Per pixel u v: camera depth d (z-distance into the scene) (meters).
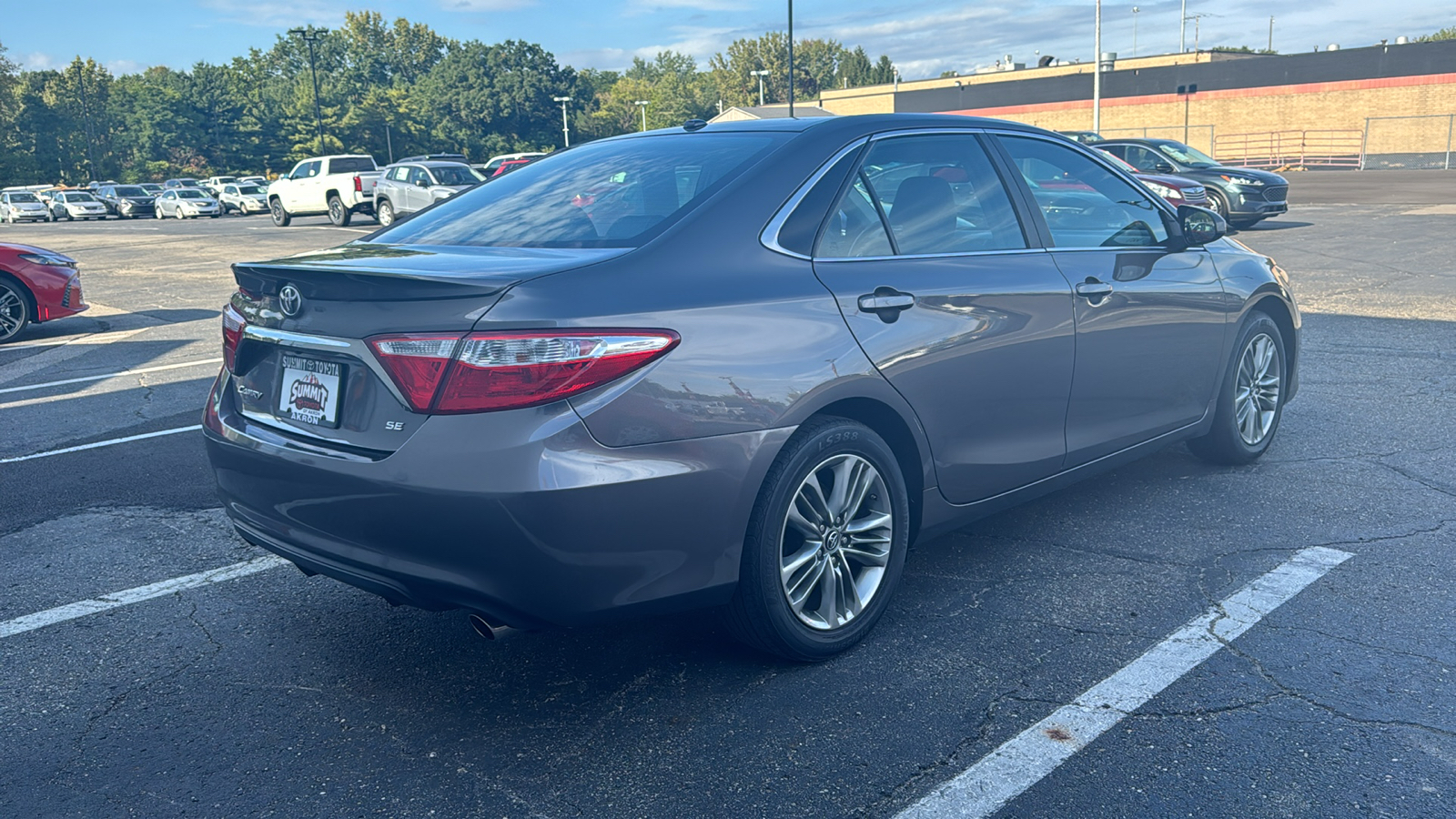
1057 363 3.52
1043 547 3.87
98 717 2.85
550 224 3.01
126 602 3.65
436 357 2.41
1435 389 6.08
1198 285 4.19
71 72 103.56
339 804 2.42
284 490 2.76
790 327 2.77
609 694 2.90
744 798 2.39
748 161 3.05
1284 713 2.66
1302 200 23.19
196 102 101.25
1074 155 3.92
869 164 3.19
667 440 2.53
